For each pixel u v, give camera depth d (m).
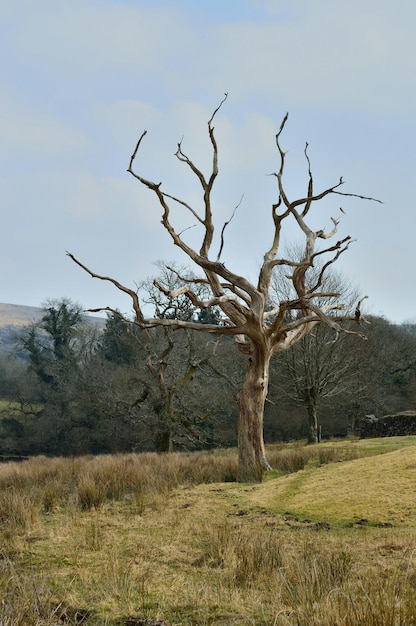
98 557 9.01
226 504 13.16
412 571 7.45
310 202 21.11
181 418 37.62
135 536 10.29
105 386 44.84
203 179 19.36
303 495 13.27
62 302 62.81
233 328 18.81
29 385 60.69
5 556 8.97
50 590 7.44
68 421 55.22
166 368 40.34
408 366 55.91
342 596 6.14
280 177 20.75
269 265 19.20
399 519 10.62
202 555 8.88
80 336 62.84
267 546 8.53
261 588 7.41
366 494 12.33
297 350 38.91
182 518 11.74
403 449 16.50
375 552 8.65
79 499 13.38
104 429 52.56
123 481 15.41
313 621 5.78
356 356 41.50
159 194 18.31
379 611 5.48
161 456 25.06
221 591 7.31
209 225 19.81
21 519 11.40
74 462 20.66
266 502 13.17
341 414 53.50
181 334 41.88
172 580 7.83
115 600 7.11
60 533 10.56
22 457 55.97
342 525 10.69
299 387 39.12
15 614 6.14
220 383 46.44
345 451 21.97
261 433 18.88
